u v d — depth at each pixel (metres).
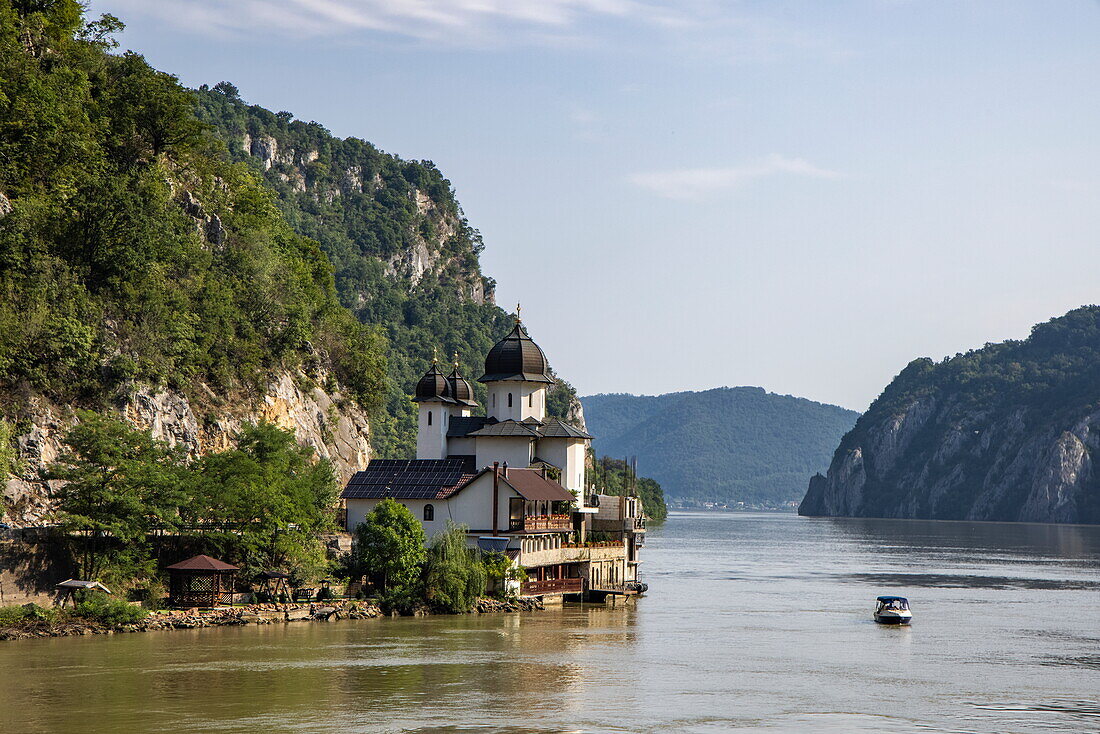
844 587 197.12
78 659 101.94
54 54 177.62
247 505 129.75
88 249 153.38
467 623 130.00
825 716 89.62
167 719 83.88
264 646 111.12
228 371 170.50
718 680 102.38
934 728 86.62
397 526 136.38
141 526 119.69
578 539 161.25
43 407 134.75
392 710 88.19
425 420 166.50
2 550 110.69
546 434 162.25
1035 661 116.00
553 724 85.19
